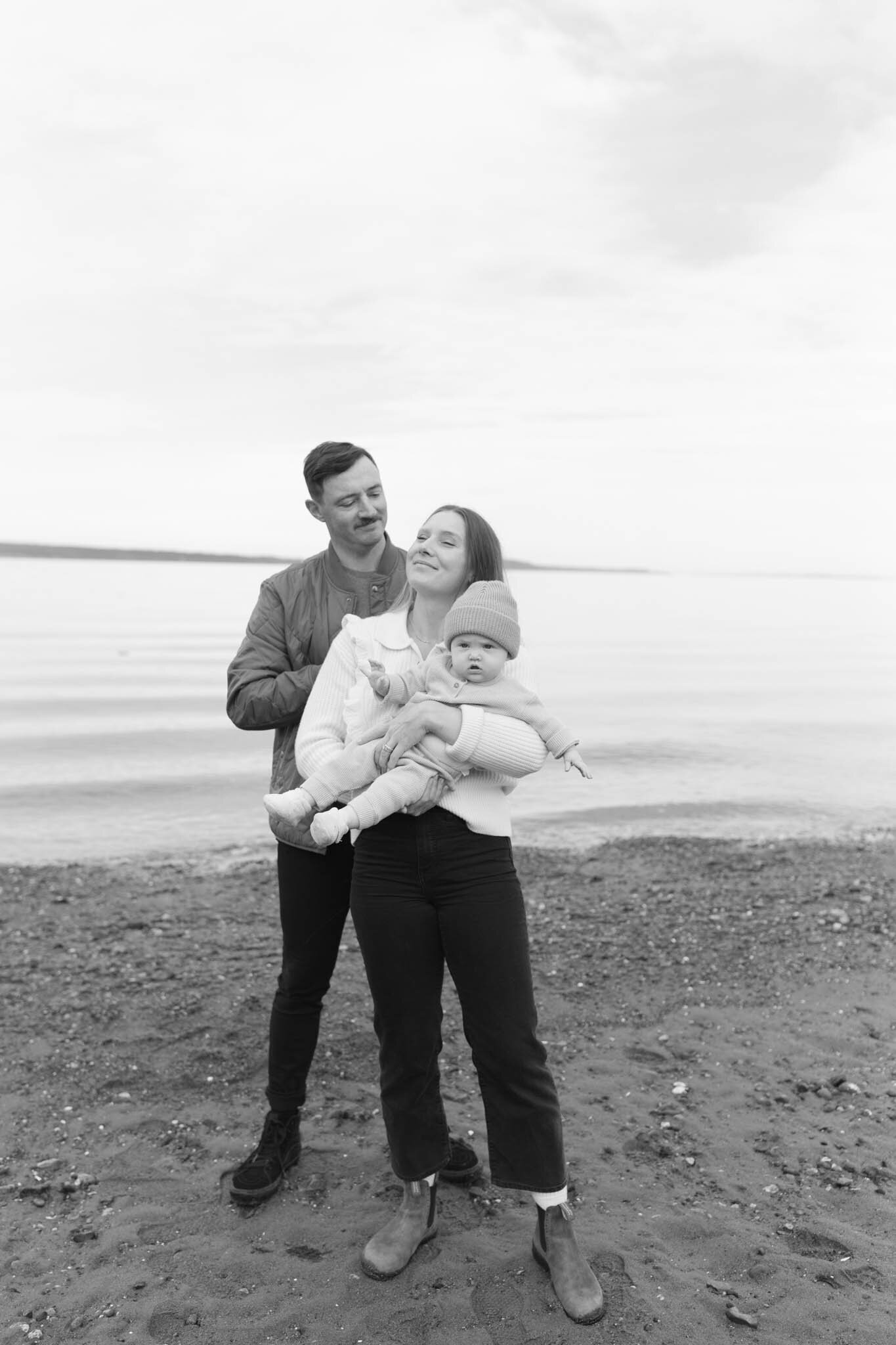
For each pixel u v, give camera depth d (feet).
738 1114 12.78
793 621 269.85
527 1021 9.05
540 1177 9.07
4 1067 14.11
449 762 8.80
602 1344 8.55
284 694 10.07
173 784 43.65
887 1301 9.14
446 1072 14.02
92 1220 10.52
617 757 51.62
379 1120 12.69
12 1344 8.64
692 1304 9.08
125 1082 13.74
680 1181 11.21
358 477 10.27
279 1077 11.01
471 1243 9.96
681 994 17.07
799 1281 9.38
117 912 22.75
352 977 17.56
